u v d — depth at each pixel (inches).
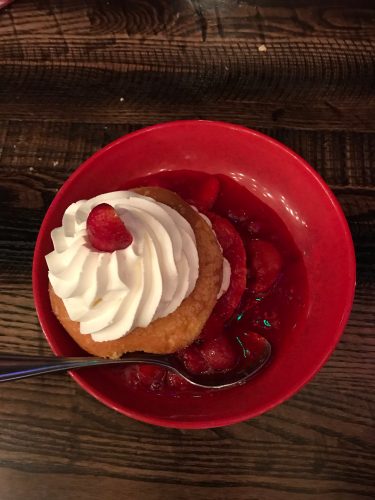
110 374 8.1
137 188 8.7
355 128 9.9
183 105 10.2
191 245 7.9
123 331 7.5
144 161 9.4
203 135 9.1
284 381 7.9
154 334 7.8
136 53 10.5
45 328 7.8
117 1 10.8
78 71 10.5
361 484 8.0
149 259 7.5
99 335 7.6
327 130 9.9
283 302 8.8
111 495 8.1
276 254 8.8
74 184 8.7
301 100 10.1
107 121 10.1
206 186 9.3
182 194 9.4
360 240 9.2
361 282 8.9
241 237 9.2
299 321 8.6
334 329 7.8
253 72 10.3
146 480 8.1
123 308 7.4
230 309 8.4
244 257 8.7
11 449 8.4
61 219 8.5
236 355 8.3
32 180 9.8
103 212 6.9
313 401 8.4
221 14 10.7
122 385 8.1
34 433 8.4
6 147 10.1
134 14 10.8
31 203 9.7
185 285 7.7
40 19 10.8
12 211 9.7
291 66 10.3
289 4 10.7
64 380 8.6
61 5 10.9
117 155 9.0
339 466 8.1
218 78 10.3
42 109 10.3
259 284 8.7
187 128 9.0
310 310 8.6
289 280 8.9
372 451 8.1
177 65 10.4
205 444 8.2
